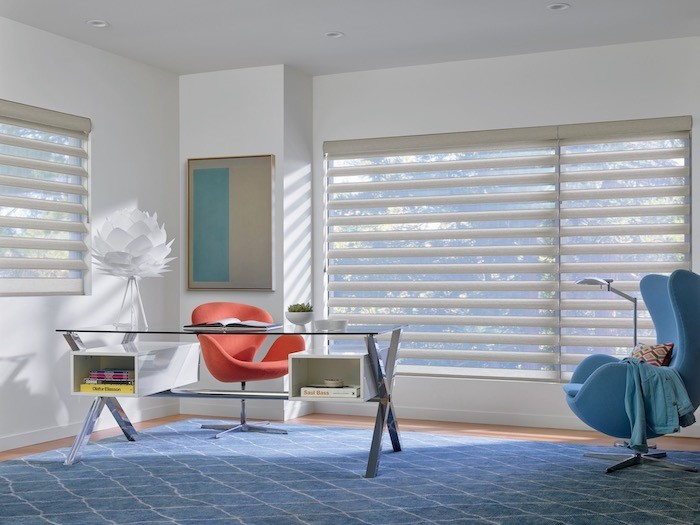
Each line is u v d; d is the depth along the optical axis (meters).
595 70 5.49
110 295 5.50
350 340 5.70
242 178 5.95
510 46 5.48
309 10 4.72
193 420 5.77
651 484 3.79
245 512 3.35
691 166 5.28
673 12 4.77
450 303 5.84
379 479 3.93
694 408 4.02
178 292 6.17
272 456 4.48
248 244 5.92
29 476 4.03
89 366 4.46
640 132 5.37
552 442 4.91
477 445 4.80
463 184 5.83
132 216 4.77
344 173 6.16
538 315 5.65
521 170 5.74
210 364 4.92
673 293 3.99
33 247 4.94
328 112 6.22
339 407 6.10
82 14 4.75
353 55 5.68
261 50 5.53
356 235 6.12
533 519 3.21
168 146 6.09
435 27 5.05
